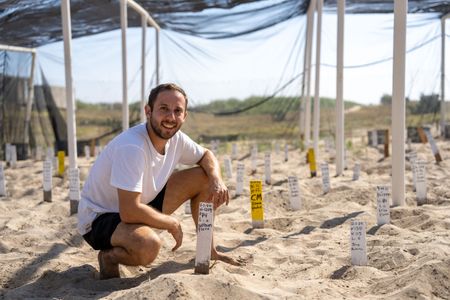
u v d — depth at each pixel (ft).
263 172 32.30
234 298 8.72
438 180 24.81
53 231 16.19
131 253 10.16
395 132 18.63
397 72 18.43
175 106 10.07
